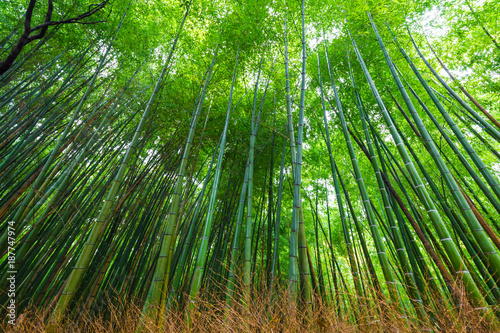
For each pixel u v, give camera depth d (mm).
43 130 3137
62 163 2994
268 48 4027
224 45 3762
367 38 3711
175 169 4180
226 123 3170
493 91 4020
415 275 2402
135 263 3174
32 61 3361
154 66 4336
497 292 1917
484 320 1500
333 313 2010
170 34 4121
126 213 3391
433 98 2756
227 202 4191
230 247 3852
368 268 2463
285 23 3691
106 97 3736
